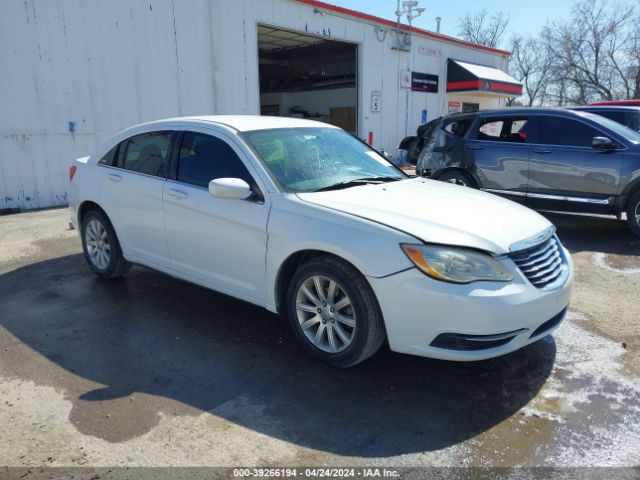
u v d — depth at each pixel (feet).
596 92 124.16
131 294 16.15
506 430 9.44
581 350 12.51
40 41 32.55
